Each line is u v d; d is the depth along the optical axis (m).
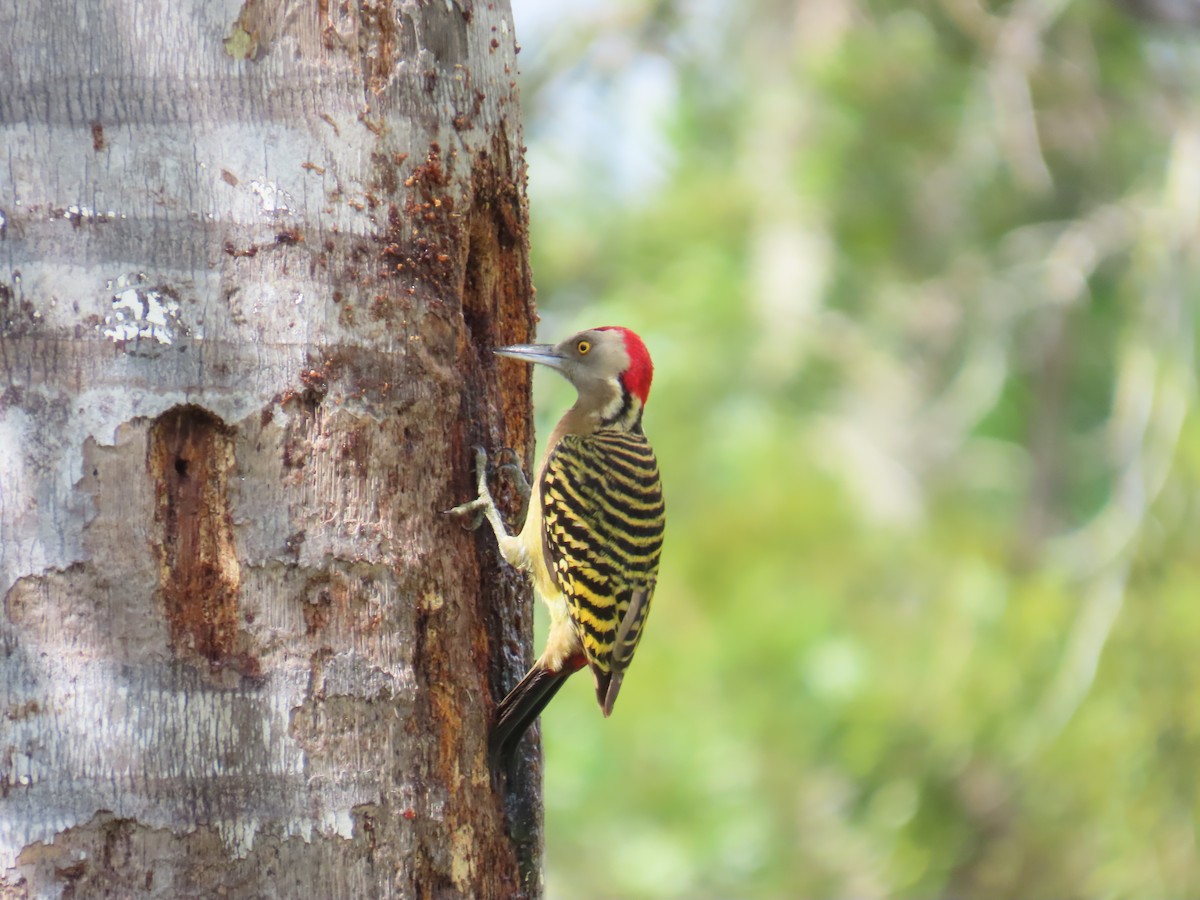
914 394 23.41
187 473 6.39
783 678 18.83
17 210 6.25
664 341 21.33
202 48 6.43
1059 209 23.72
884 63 22.03
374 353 6.73
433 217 7.10
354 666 6.54
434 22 7.15
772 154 22.61
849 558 19.72
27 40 6.31
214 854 6.18
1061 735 14.92
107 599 6.19
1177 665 14.59
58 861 6.03
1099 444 25.11
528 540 8.34
